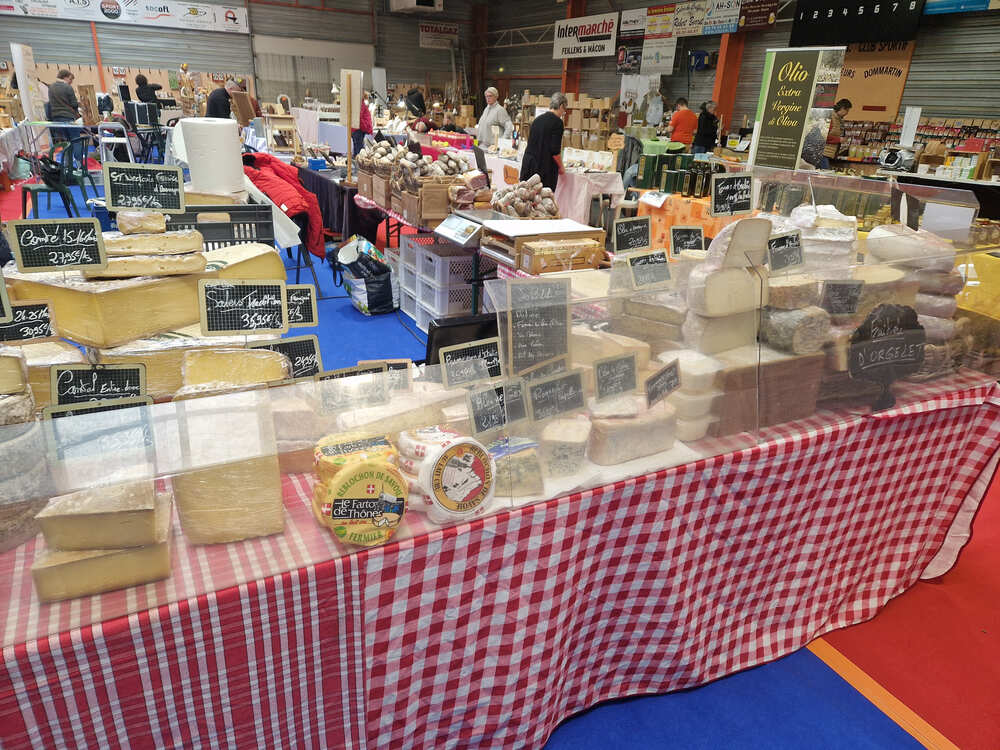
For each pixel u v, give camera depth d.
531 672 1.55
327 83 18.56
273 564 1.15
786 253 1.82
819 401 1.86
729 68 11.68
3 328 1.20
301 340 1.40
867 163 8.97
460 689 1.48
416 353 4.50
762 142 3.08
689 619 1.81
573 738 1.77
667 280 1.64
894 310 1.89
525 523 1.37
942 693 1.96
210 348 1.33
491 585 1.40
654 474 1.55
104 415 1.09
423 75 20.00
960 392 2.12
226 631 1.11
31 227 1.24
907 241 2.03
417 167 4.75
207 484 1.13
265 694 1.22
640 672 1.87
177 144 3.76
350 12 18.25
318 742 1.35
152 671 1.07
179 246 1.40
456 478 1.28
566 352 1.51
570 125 14.21
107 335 1.32
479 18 19.88
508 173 6.83
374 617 1.27
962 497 2.33
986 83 8.02
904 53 8.77
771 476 1.75
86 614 1.01
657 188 4.27
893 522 2.21
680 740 1.78
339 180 6.74
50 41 15.05
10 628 0.97
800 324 1.73
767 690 1.95
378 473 1.17
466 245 3.91
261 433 1.17
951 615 2.29
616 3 14.31
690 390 1.64
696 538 1.71
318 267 6.62
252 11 16.95
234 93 10.52
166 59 16.33
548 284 1.46
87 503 1.01
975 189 6.78
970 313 2.10
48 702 1.00
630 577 1.68
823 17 9.49
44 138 10.86
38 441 1.04
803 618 2.12
